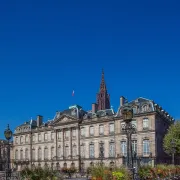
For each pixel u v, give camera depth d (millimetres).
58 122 107688
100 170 27797
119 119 93375
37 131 115312
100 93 148250
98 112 101188
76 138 102500
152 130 86062
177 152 78812
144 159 84688
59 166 104500
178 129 80625
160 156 87500
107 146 94875
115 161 91375
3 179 38438
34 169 26516
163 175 38250
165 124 96500
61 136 106438
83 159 99500
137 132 88500
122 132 91625
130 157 27734
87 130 100750
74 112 104438
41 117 119125
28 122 121562
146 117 87812
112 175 26891
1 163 121375
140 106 89562
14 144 123438
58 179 26422
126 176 26875
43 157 111438
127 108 28484
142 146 87062
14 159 122125
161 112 92625
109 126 95875
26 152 117750
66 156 104062
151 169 35375
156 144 85625
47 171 26359
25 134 119500
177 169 47594
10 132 39156
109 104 149250
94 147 97938
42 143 112938
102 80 149625
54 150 107938
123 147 90938
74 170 82250
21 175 26719
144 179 33250
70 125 104375
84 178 67312
